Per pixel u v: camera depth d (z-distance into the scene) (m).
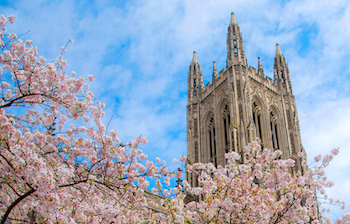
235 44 71.19
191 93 76.25
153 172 19.95
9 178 15.91
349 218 24.55
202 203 24.22
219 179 24.73
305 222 24.75
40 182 14.29
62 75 19.98
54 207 14.41
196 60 81.56
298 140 65.62
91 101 21.06
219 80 71.12
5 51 17.95
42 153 17.56
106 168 18.92
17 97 17.22
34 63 18.55
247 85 64.06
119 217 19.19
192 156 68.06
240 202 23.70
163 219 21.98
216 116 66.44
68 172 15.89
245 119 59.28
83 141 18.72
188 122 73.44
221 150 62.47
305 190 23.98
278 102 70.69
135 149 20.23
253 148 27.83
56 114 19.58
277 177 25.08
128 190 18.98
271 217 23.84
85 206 18.34
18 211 17.06
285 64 77.12
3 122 16.16
